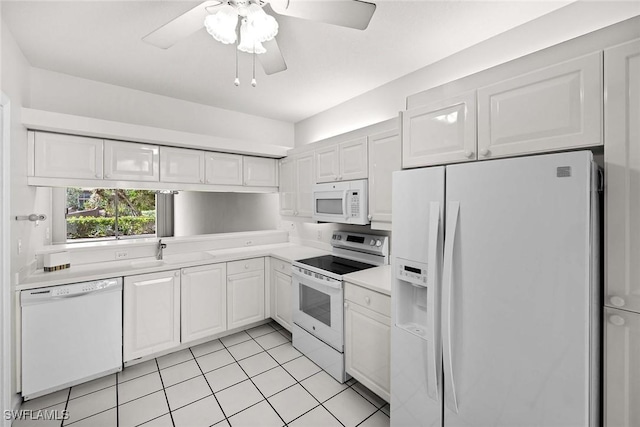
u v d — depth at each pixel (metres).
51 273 2.16
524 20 1.73
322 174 2.76
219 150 2.97
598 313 1.07
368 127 2.28
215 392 2.04
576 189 0.96
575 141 1.10
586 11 1.55
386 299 1.80
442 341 1.27
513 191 1.09
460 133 1.45
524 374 1.07
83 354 2.07
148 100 2.78
